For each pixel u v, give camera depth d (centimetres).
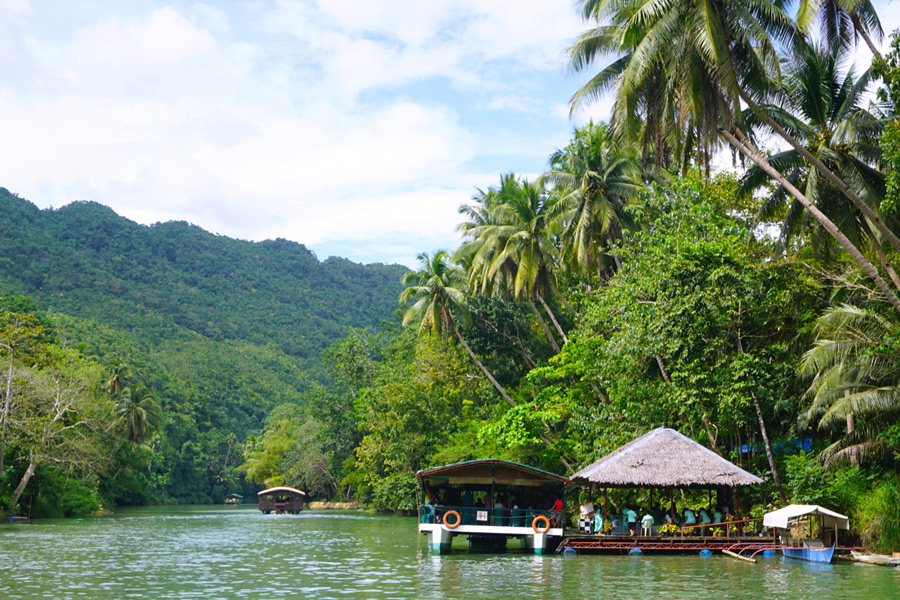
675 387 2966
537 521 2778
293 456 10144
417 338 6438
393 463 6381
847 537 2498
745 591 1708
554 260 4616
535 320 5212
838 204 2727
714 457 2745
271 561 2477
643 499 3362
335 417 8431
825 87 2641
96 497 7269
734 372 2809
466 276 5409
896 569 2130
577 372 3912
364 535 3903
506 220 4612
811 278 3031
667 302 2945
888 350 2306
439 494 3250
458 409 5753
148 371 13312
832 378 2483
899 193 2173
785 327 3016
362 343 8662
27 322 5550
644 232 3391
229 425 14925
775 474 2819
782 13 2411
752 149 2602
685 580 1922
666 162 3525
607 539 2752
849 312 2466
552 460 4038
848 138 2566
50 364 5762
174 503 11494
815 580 1889
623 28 2806
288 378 18900
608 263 4328
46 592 1719
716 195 3588
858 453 2459
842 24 2495
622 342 3112
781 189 2872
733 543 2678
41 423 5212
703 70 2484
